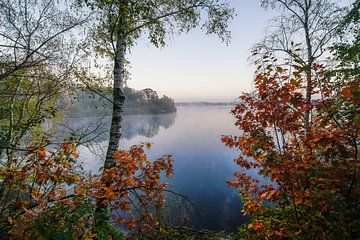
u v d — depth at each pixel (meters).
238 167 19.52
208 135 41.31
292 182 2.45
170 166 3.34
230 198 12.63
